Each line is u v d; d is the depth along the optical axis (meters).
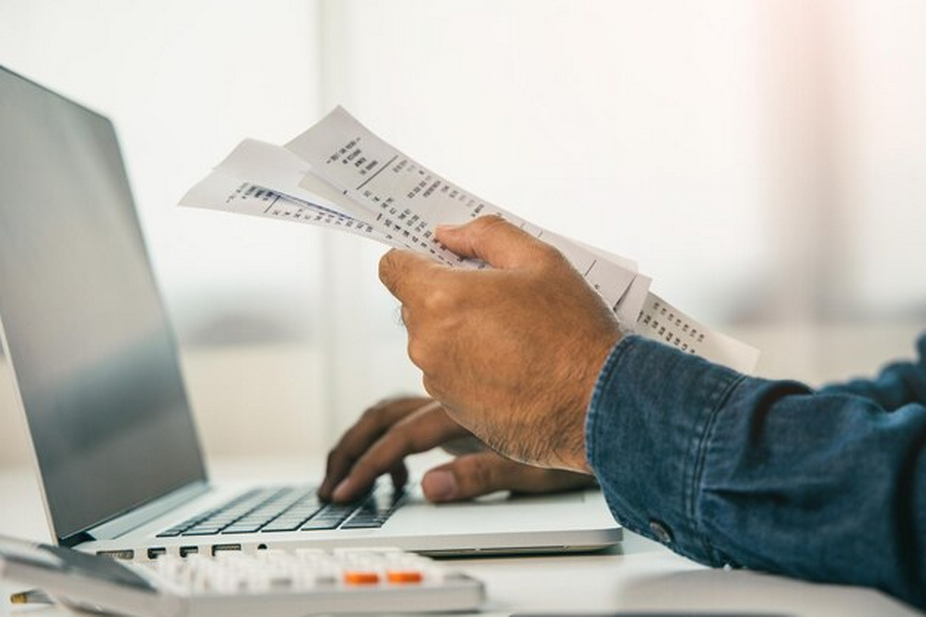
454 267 0.70
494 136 2.28
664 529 0.62
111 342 0.96
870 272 2.34
